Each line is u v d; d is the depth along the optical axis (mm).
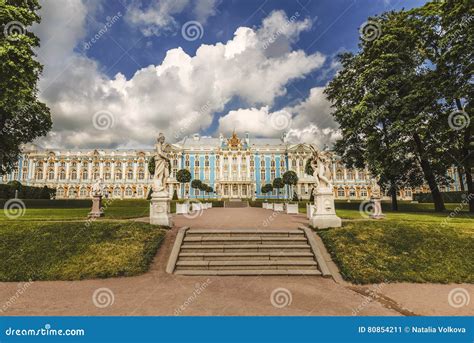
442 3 19844
